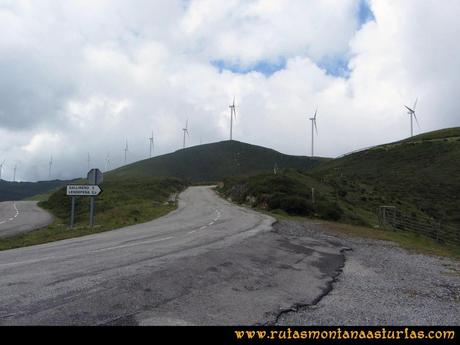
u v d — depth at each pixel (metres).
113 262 9.38
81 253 11.02
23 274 7.95
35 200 88.38
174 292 6.97
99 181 22.09
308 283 8.80
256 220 24.50
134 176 114.12
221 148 182.75
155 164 157.62
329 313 6.66
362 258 13.12
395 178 69.50
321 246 15.06
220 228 19.08
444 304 7.73
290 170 59.97
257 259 10.95
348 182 62.22
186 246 12.38
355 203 44.47
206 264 9.46
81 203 48.19
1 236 22.97
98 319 5.44
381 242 18.22
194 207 41.09
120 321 5.43
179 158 167.38
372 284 9.16
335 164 103.00
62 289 6.74
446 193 56.03
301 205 33.56
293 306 6.93
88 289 6.76
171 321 5.60
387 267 11.64
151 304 6.23
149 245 12.70
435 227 32.47
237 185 59.34
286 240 15.57
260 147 190.50
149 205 42.22
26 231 26.89
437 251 16.67
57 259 9.92
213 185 100.94
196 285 7.59
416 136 119.56
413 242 21.17
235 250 11.85
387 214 37.25
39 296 6.31
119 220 27.00
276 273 9.51
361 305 7.28
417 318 6.64
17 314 5.47
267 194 40.81
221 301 6.77
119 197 52.25
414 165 77.12
